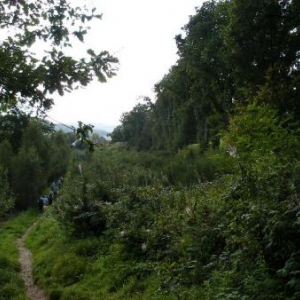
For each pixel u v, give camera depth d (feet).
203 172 61.05
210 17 107.96
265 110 28.60
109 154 122.72
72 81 12.16
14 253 47.75
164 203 35.78
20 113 12.55
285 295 15.92
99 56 12.26
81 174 52.90
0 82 11.58
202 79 107.04
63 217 45.37
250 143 25.80
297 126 37.24
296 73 58.80
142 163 102.27
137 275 28.09
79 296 27.45
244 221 18.16
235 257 20.24
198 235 24.95
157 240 29.96
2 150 101.71
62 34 13.01
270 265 17.90
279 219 16.28
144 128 248.32
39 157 107.45
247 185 19.20
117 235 35.47
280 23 67.46
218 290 19.16
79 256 36.73
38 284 33.58
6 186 65.87
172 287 22.63
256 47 67.51
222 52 83.35
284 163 20.63
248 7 67.41
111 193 46.78
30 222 81.51
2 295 29.37
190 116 153.99
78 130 12.69
